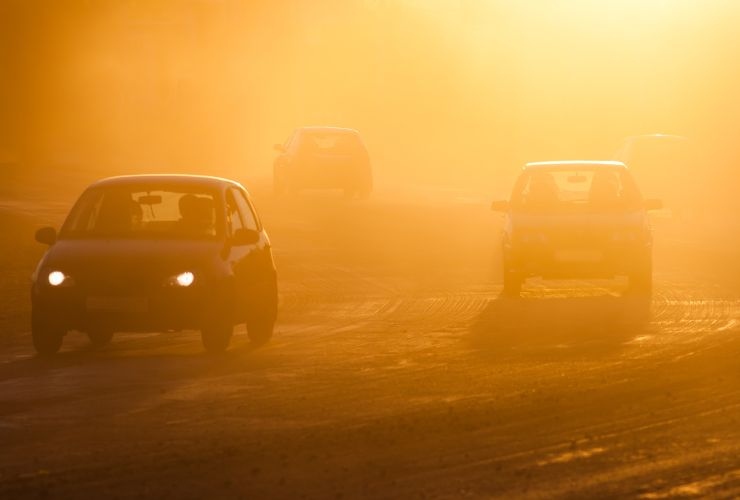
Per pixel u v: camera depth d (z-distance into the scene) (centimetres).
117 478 2227
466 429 2605
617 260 5012
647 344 3772
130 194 3969
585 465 2286
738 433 2544
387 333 4116
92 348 3931
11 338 4144
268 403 2922
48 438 2570
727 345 3734
